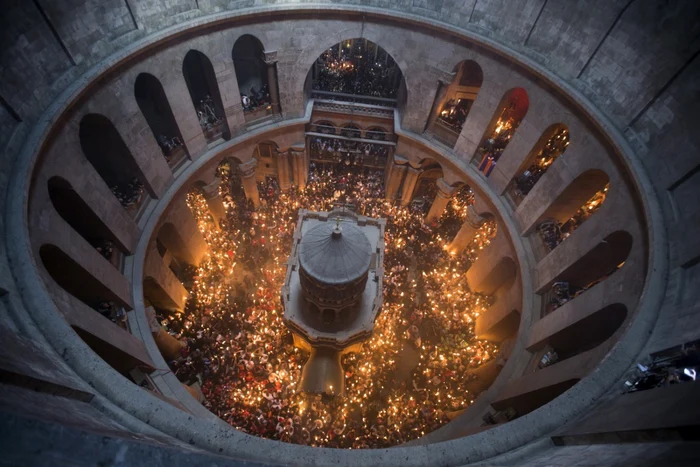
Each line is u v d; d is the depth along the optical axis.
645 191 13.95
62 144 14.89
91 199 16.39
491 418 16.19
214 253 26.77
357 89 28.70
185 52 20.00
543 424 9.52
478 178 23.86
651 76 15.05
